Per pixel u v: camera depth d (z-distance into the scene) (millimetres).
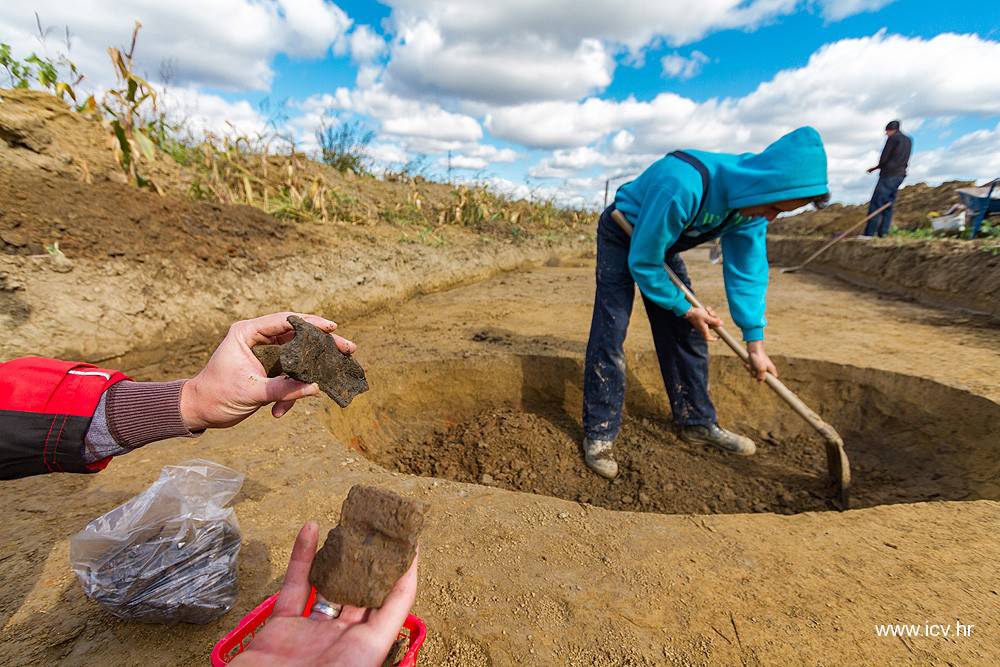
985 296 4918
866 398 3373
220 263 3809
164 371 3062
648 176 2506
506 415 3592
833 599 1513
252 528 1727
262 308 3824
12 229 2848
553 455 3176
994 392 2914
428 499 1947
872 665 1300
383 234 6543
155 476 2021
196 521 1338
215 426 962
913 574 1628
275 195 6137
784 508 2719
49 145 3703
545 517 1870
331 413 2820
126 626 1317
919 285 5832
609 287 2775
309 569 813
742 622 1421
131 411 870
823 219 13797
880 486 2863
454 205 9148
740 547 1741
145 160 4586
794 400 2738
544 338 4266
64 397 834
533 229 10664
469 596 1479
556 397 3744
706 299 6012
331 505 1875
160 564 1273
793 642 1358
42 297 2693
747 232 2605
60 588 1440
